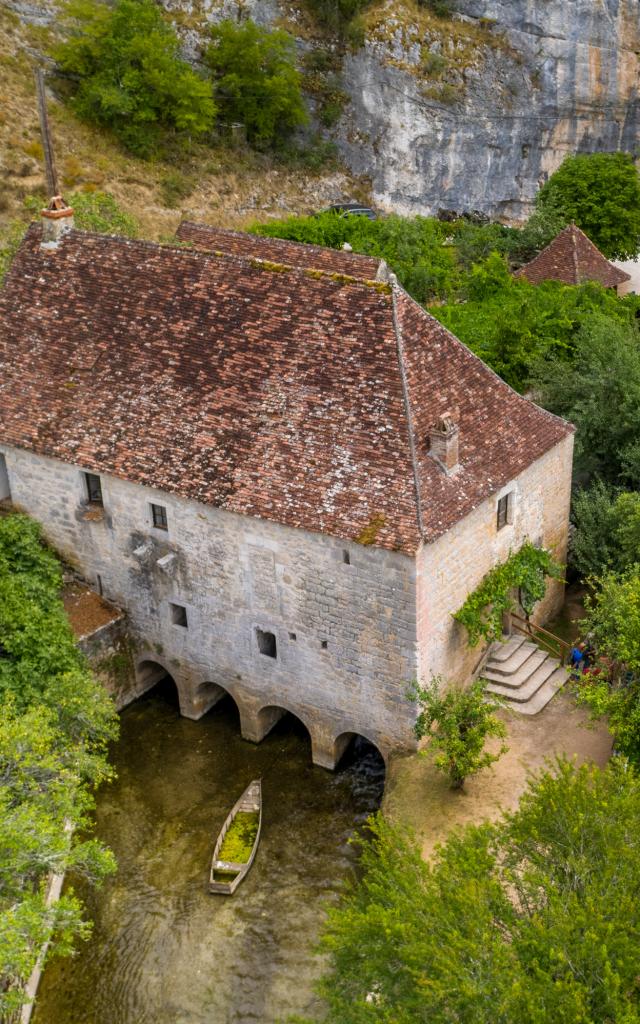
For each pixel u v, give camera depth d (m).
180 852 27.56
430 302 50.34
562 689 28.80
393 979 16.92
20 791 21.61
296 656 28.44
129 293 31.02
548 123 77.31
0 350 32.25
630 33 75.75
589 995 15.21
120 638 31.67
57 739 25.16
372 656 26.78
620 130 79.56
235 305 29.17
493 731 25.28
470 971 15.62
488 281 44.59
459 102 74.44
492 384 29.20
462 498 26.11
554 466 30.95
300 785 29.45
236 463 27.45
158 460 28.52
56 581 30.77
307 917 25.58
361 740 31.03
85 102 63.47
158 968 24.47
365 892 21.27
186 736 31.53
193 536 28.55
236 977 24.17
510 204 79.44
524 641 30.86
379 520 25.06
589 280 46.31
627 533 30.55
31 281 32.75
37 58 64.31
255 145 70.94
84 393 30.45
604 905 16.12
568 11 74.25
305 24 73.12
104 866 21.81
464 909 16.38
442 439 25.78
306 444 26.77
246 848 27.17
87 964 24.62
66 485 30.66
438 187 76.44
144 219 60.09
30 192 55.50
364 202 73.75
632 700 24.41
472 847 18.20
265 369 28.02
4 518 31.05
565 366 36.81
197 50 70.00
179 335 29.72
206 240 39.41
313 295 28.05
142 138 64.12
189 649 30.86
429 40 73.94
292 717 32.22
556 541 32.94
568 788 18.20
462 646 28.38
